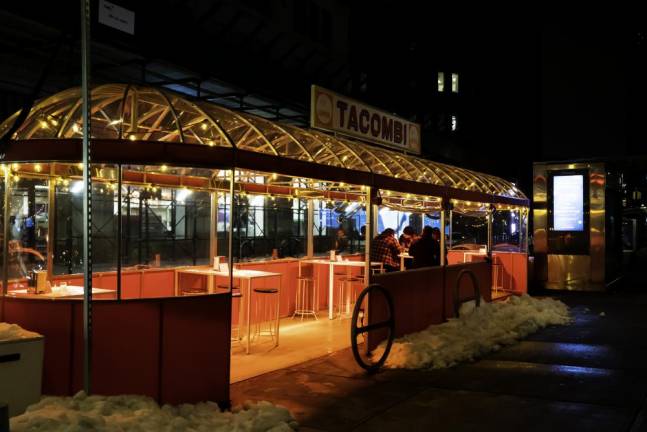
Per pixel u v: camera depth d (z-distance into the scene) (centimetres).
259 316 938
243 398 609
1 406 291
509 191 1459
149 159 543
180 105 648
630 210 2236
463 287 1108
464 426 525
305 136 847
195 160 560
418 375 707
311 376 696
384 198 1295
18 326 527
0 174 672
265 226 2288
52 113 634
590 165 1548
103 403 480
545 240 1600
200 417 518
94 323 534
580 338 932
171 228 1933
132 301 541
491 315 1015
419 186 938
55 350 539
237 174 960
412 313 909
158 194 1778
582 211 1558
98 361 533
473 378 692
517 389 643
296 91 1988
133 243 1775
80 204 1683
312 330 980
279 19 2131
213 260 984
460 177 1216
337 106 884
